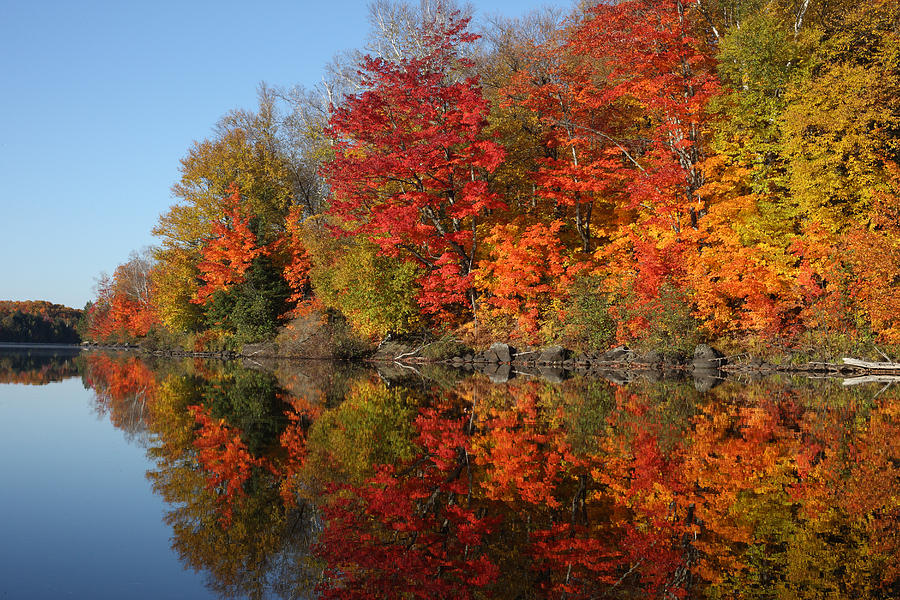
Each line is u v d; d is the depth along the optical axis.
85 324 86.31
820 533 5.12
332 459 8.11
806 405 12.61
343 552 4.82
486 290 29.73
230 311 39.94
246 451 8.66
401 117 26.73
